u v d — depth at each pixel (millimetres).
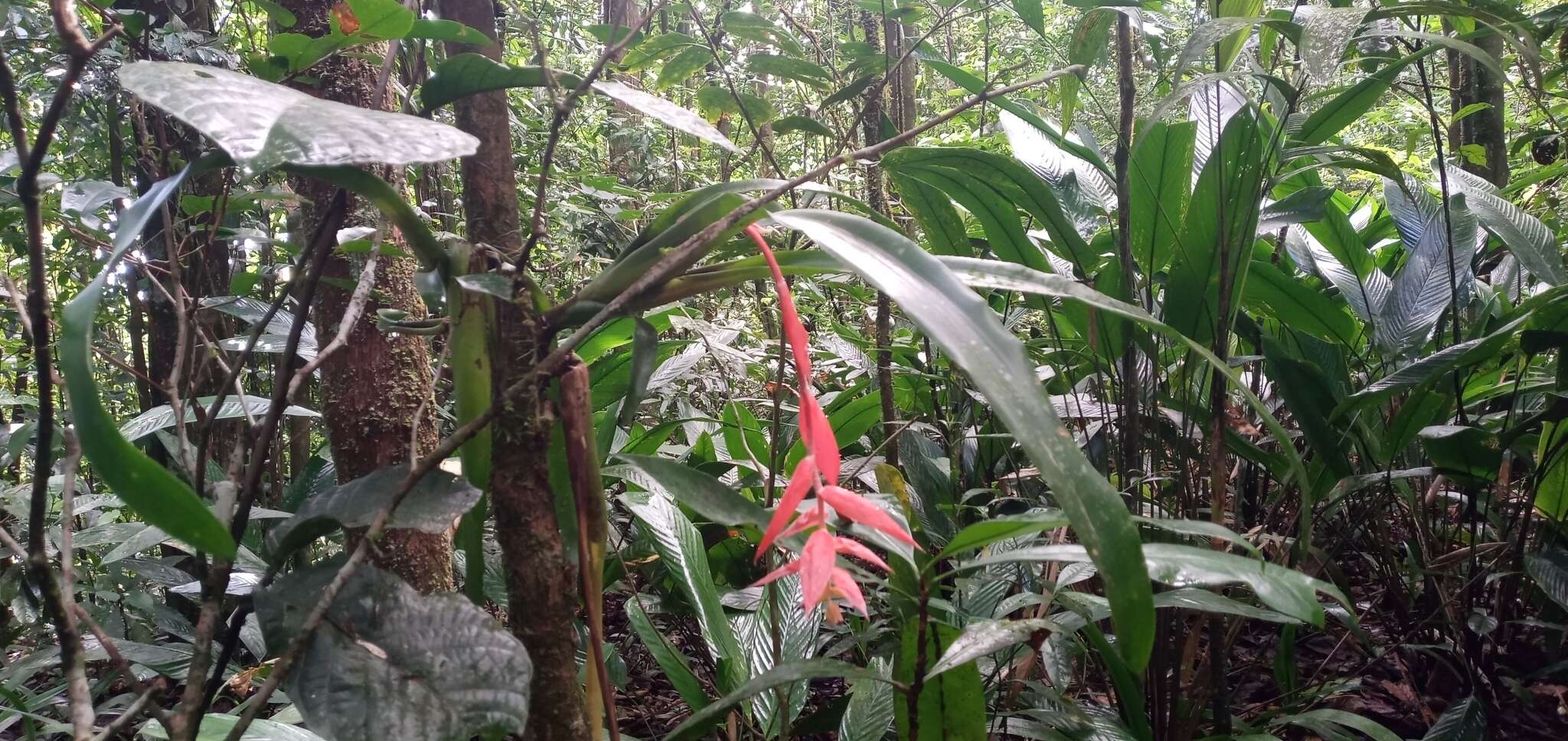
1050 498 1753
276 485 2305
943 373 2131
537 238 805
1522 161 3414
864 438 2445
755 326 2951
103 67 1535
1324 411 1584
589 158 3605
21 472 2484
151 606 1650
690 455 2107
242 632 1454
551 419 861
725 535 1726
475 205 1013
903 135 896
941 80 4633
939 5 1621
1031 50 3908
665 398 2309
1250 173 1434
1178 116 1883
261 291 2096
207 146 1671
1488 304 1841
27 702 1380
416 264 1435
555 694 881
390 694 663
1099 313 1599
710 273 901
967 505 1700
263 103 590
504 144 1020
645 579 2117
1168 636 1385
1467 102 2793
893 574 947
